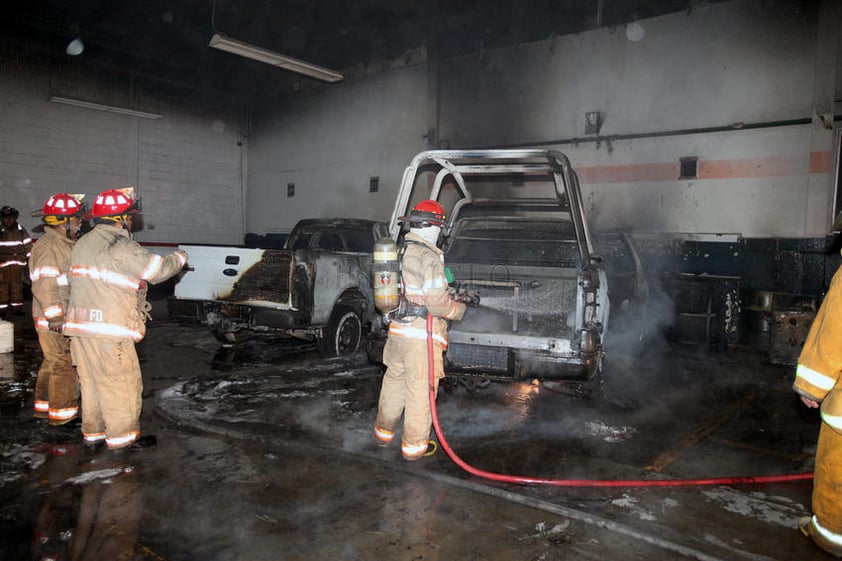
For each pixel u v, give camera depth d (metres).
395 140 12.38
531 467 3.66
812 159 8.09
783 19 8.23
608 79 9.73
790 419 4.83
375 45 12.29
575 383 4.85
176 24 12.27
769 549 2.71
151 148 13.48
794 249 8.13
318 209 13.95
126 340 3.68
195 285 6.44
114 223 3.71
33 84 11.57
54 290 3.94
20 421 4.36
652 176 9.39
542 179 10.38
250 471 3.54
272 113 14.77
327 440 4.03
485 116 11.08
